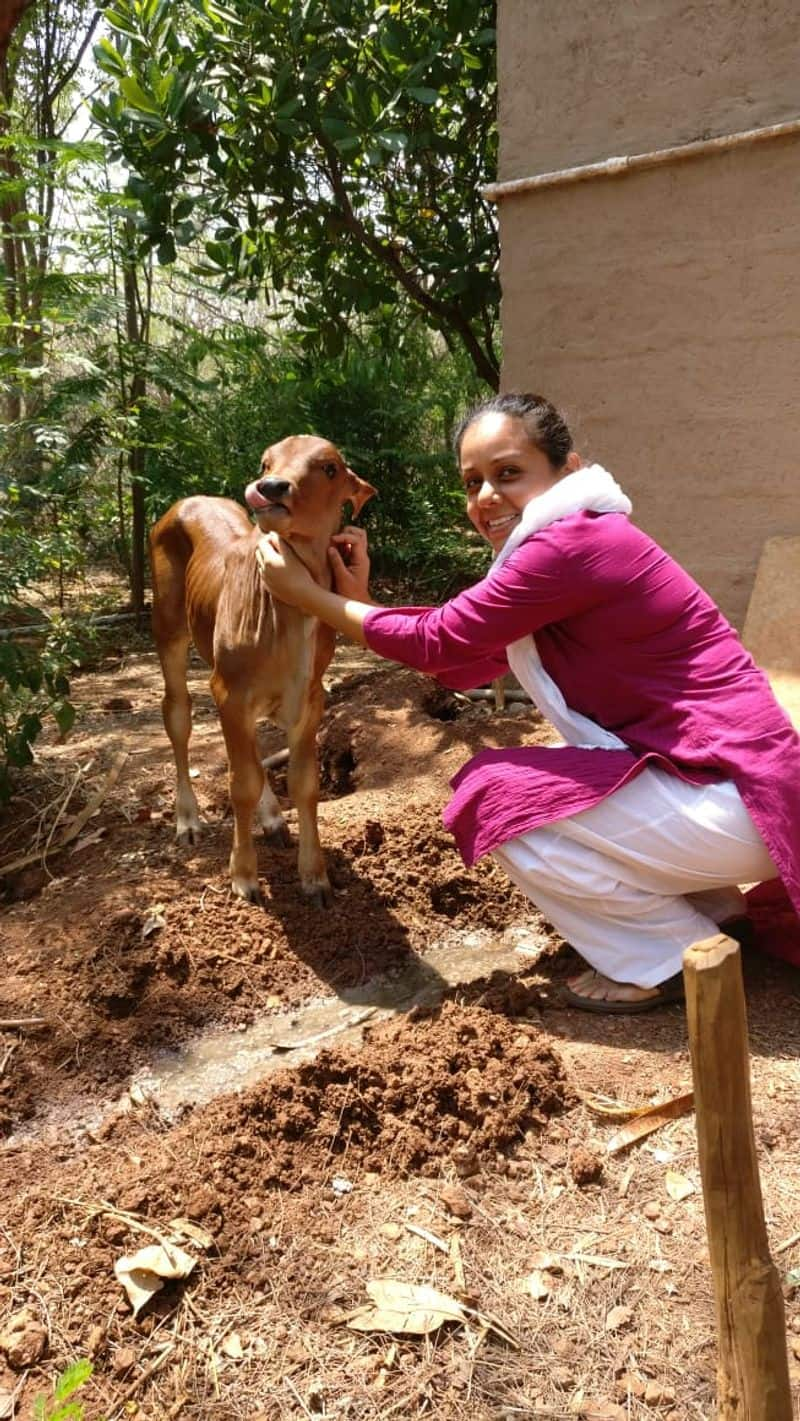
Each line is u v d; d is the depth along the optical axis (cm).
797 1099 274
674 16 462
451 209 749
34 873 435
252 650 365
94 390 726
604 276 502
